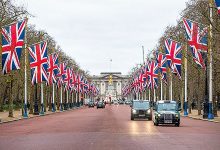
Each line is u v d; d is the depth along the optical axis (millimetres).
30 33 81875
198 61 50969
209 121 53000
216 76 60750
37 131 34812
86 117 64000
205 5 61250
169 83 93250
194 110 100125
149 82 88500
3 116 69250
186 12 69812
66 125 42969
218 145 22922
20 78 75375
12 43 47938
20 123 49906
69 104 133125
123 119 57312
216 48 49812
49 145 23094
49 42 100438
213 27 47625
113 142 24594
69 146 22422
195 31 50875
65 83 104375
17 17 61969
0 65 57000
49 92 107188
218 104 104188
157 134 30922
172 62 63094
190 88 87000
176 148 21328
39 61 64250
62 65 91688
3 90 87625
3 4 57812
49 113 86312
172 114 41750
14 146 22781
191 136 29125
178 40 79375
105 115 72375
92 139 26672
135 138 27375
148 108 55312
